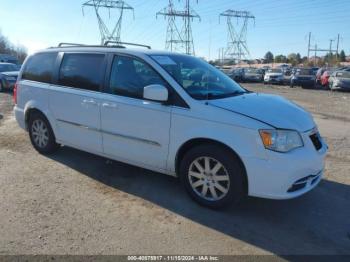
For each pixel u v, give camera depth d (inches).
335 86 1016.9
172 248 141.9
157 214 168.9
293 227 160.9
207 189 173.6
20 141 285.9
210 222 162.7
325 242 149.6
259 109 169.2
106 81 204.4
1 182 201.3
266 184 157.4
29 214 165.3
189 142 174.7
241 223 162.7
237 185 163.5
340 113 526.9
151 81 186.5
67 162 236.1
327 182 215.3
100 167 227.9
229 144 160.9
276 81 1386.6
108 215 166.7
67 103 222.5
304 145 164.4
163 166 186.7
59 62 232.7
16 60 1398.9
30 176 211.3
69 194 188.1
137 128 190.4
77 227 155.2
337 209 179.6
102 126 206.1
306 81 1160.8
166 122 179.0
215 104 169.5
